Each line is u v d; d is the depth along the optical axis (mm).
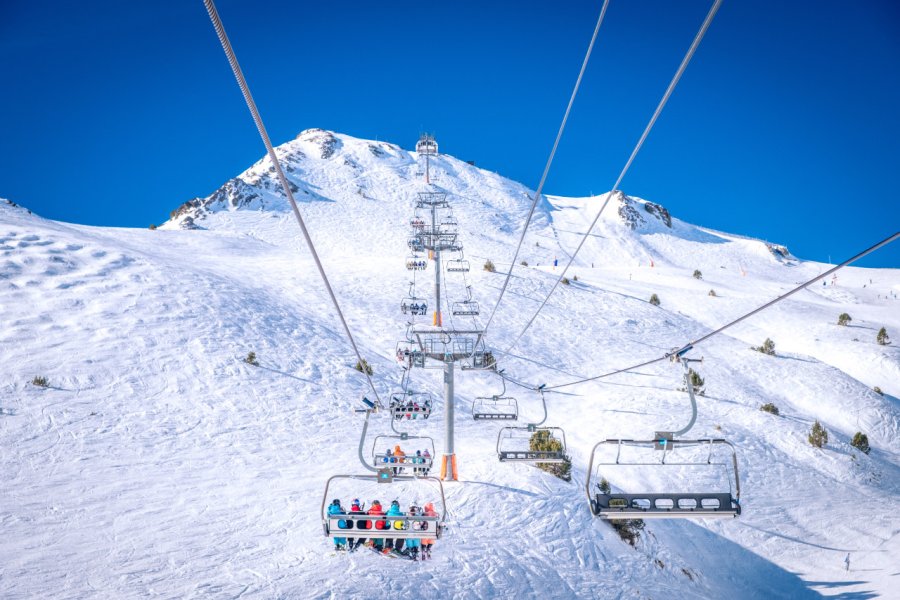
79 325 37781
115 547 20281
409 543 21453
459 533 23625
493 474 29047
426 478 13992
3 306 37594
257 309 48719
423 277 69312
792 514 30328
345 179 193500
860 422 43625
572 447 35844
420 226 39875
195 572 19250
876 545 27828
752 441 37125
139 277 47281
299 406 35094
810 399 46969
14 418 27734
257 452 29172
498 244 148750
